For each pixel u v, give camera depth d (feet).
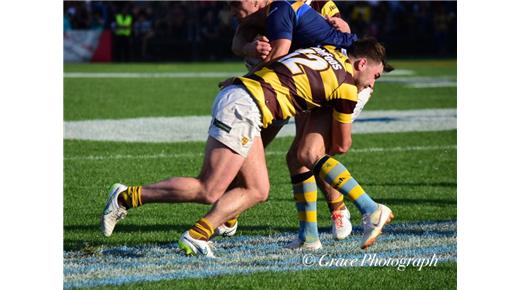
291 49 64.34
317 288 54.03
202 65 329.72
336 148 62.03
